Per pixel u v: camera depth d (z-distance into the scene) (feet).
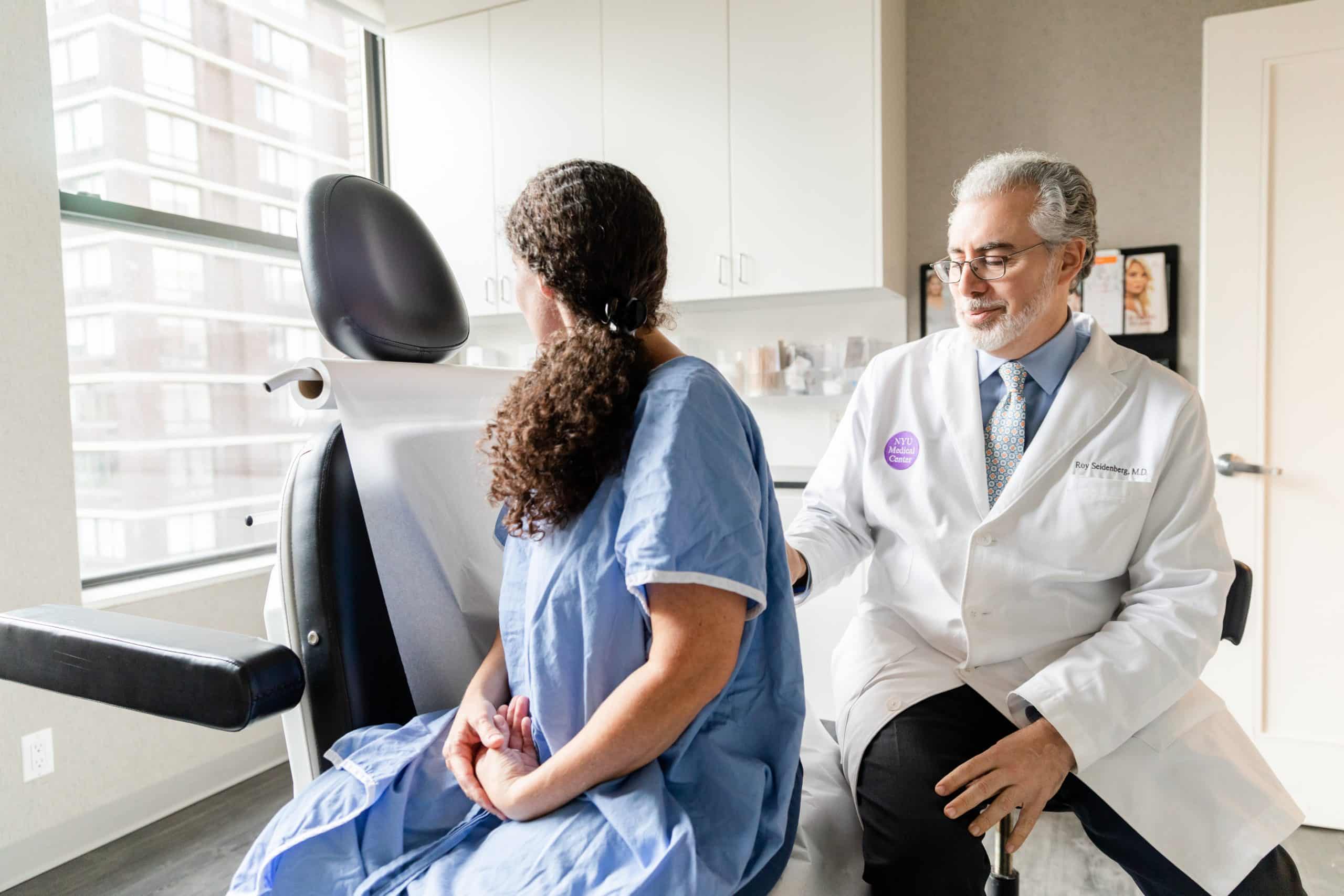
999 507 3.69
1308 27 6.30
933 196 8.70
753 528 2.34
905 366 4.28
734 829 2.34
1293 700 6.57
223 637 2.48
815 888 2.75
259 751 7.90
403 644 3.11
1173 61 7.77
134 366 7.62
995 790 2.93
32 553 6.05
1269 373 6.54
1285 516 6.53
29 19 6.05
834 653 4.21
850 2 7.79
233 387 8.51
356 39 10.18
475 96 9.60
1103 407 3.68
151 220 7.50
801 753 3.64
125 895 5.82
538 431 2.41
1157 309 7.80
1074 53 8.11
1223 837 3.04
